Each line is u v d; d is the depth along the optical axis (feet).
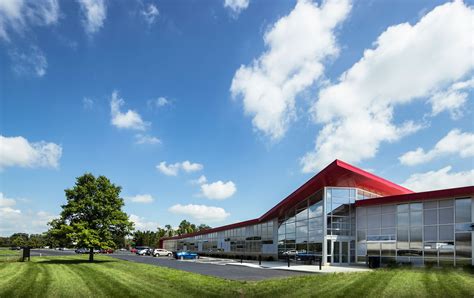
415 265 99.86
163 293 51.98
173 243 327.06
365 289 53.83
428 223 99.45
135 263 122.72
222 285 60.54
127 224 130.11
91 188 130.11
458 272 78.18
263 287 57.72
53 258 151.64
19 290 54.44
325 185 120.78
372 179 116.78
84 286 59.26
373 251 112.98
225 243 209.46
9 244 492.13
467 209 91.40
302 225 132.67
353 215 121.08
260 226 169.58
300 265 116.26
